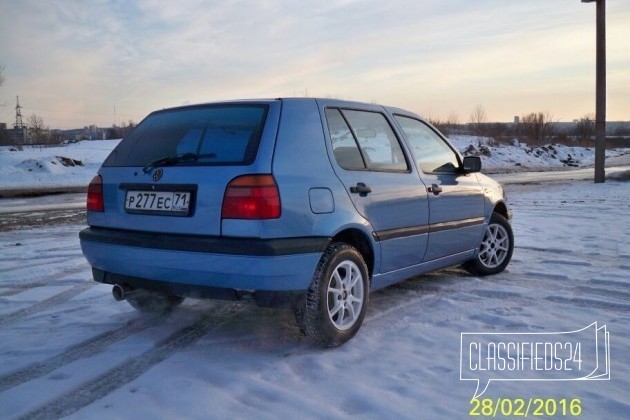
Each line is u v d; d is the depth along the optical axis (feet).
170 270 11.91
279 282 11.30
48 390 10.64
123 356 12.33
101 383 10.95
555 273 19.58
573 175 84.07
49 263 22.36
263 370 11.48
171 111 14.12
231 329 14.06
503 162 119.75
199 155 12.17
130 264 12.53
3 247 26.07
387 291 17.44
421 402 10.09
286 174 11.63
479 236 18.40
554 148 144.66
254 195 11.16
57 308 16.03
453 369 11.55
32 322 14.74
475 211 18.03
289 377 11.14
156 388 10.68
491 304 15.99
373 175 13.89
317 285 12.06
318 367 11.61
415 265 15.55
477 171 17.35
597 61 61.11
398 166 15.12
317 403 10.02
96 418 9.56
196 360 12.07
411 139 16.24
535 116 180.34
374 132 14.78
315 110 13.11
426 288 17.79
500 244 19.76
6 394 10.50
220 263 11.27
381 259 14.02
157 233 12.19
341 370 11.48
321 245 11.95
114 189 13.10
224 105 13.29
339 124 13.66
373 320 14.61
